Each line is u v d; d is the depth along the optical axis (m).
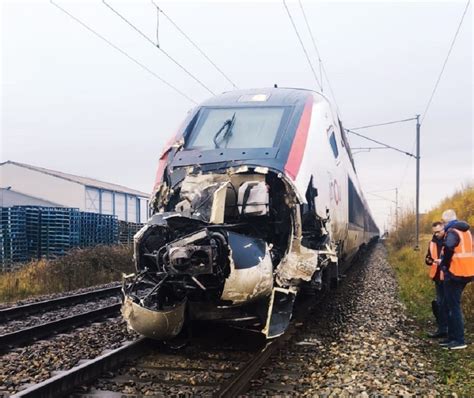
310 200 8.43
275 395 5.67
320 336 8.73
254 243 7.27
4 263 19.14
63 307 13.13
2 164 46.56
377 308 11.87
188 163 8.34
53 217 21.66
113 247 21.58
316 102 9.82
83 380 6.09
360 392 5.76
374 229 46.31
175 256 6.82
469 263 8.12
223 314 7.48
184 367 6.82
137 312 6.97
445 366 7.10
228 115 9.17
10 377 6.57
